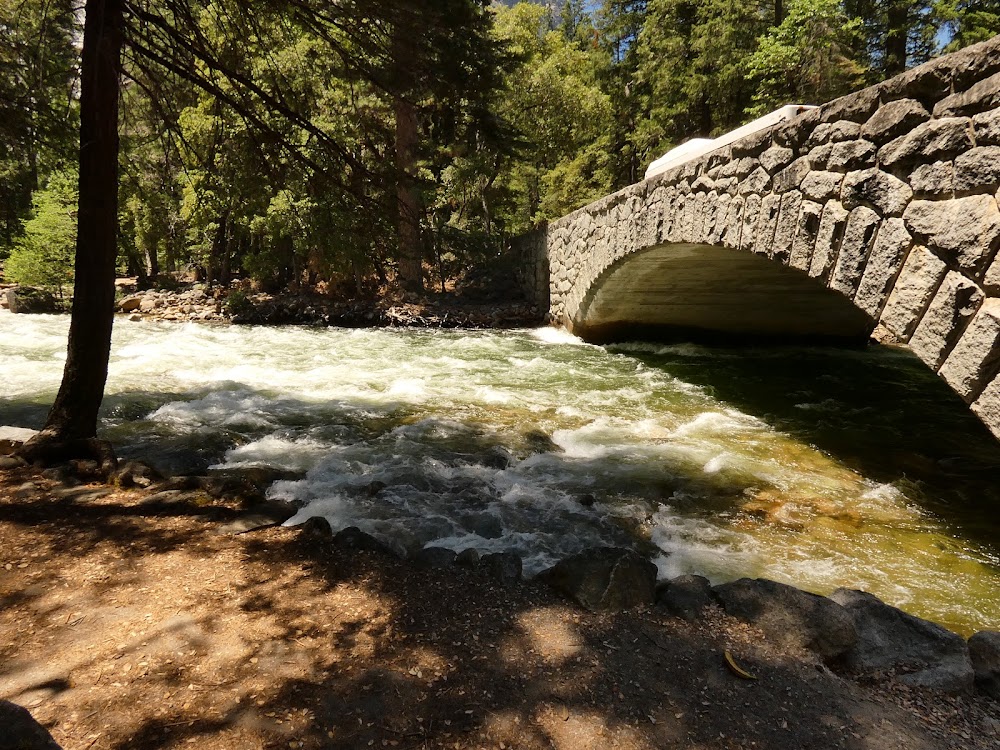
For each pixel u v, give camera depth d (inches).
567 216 595.8
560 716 87.5
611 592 121.2
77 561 131.0
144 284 888.9
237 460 222.4
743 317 529.7
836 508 195.0
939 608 136.6
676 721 87.7
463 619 113.7
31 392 315.6
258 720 83.3
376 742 80.7
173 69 183.0
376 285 815.7
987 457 249.3
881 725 89.0
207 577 126.0
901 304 154.3
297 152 204.5
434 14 182.5
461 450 240.2
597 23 1337.4
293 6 186.4
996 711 95.0
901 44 771.4
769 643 109.0
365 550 141.9
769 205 222.2
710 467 229.8
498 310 734.5
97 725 80.7
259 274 813.2
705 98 898.7
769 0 893.8
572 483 209.0
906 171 151.6
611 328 562.3
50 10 173.9
